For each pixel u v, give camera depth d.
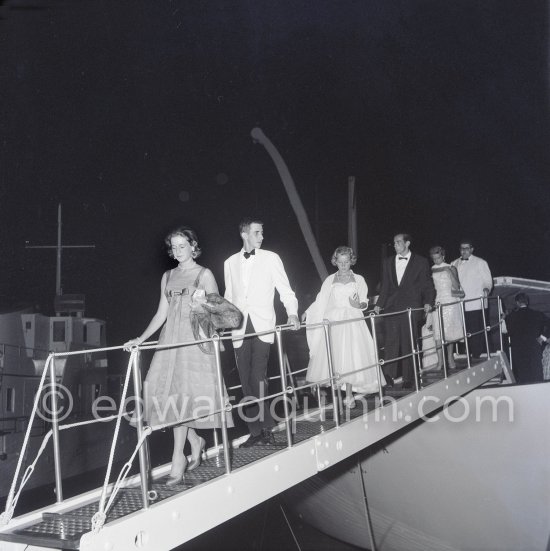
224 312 4.30
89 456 15.67
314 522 11.16
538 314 10.12
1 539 3.46
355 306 6.59
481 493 8.06
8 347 13.02
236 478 4.39
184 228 4.51
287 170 26.66
